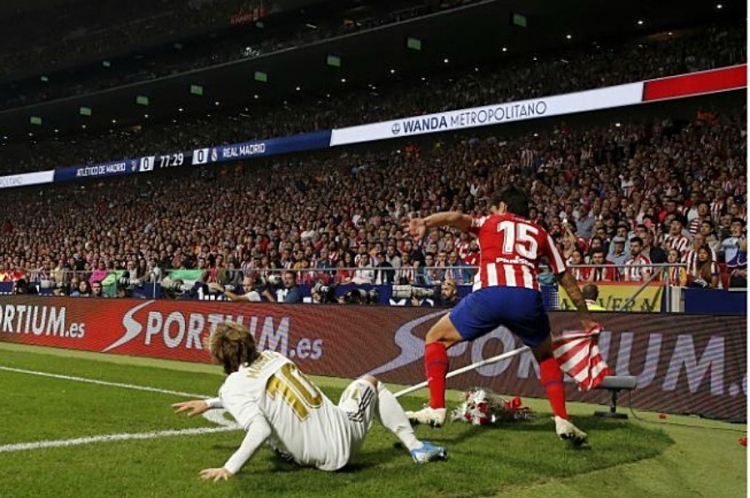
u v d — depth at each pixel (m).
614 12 24.64
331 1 31.73
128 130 42.25
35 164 44.62
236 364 5.09
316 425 5.07
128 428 6.70
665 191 17.53
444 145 28.27
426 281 13.36
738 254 12.27
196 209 30.53
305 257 19.28
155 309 14.37
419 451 5.43
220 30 35.19
